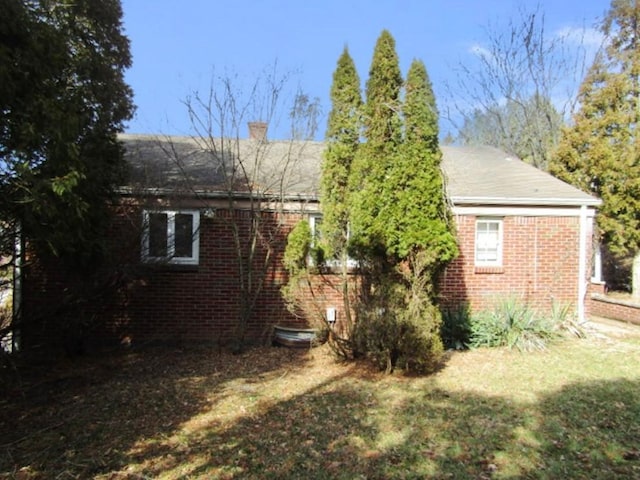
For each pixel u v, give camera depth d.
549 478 4.10
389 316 7.13
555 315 10.41
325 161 8.23
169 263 9.57
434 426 5.28
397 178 7.12
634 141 14.98
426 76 7.24
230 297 9.97
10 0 4.39
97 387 6.80
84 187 6.49
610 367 7.79
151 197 8.73
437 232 7.05
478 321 9.54
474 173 12.98
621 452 4.59
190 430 5.21
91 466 4.34
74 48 6.86
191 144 12.67
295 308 9.48
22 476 4.14
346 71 8.05
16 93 4.54
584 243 11.23
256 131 11.34
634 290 15.62
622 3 15.85
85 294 7.95
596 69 15.83
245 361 8.33
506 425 5.29
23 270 7.91
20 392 6.54
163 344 9.66
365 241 7.29
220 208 9.91
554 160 16.30
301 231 8.41
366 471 4.25
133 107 8.40
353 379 7.13
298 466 4.34
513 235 11.03
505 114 24.38
